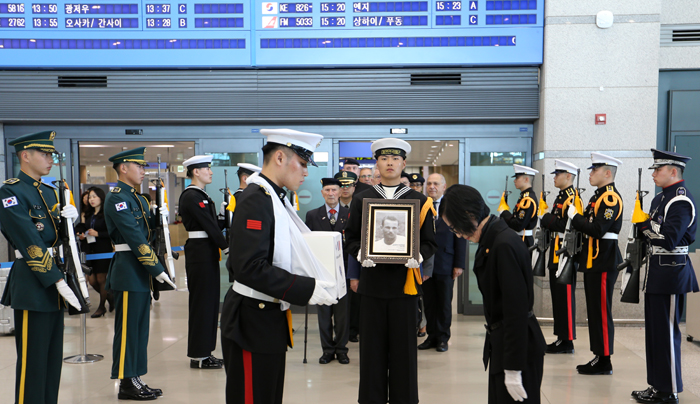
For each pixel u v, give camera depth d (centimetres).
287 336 208
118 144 650
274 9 582
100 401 355
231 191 629
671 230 328
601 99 561
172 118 604
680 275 335
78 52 586
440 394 368
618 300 567
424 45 580
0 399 365
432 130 620
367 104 598
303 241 199
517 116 590
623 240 560
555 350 470
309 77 596
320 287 190
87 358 452
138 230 362
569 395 364
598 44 559
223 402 354
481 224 218
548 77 566
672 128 579
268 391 201
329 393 367
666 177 345
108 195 367
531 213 501
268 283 183
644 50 554
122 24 585
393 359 304
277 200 198
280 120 604
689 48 570
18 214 285
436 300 483
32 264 285
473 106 592
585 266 412
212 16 584
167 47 587
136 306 364
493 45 575
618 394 366
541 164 579
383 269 302
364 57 583
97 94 600
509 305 203
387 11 579
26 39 584
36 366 296
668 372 339
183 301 710
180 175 781
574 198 449
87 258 602
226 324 200
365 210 302
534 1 569
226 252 427
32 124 625
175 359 456
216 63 588
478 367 430
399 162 321
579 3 560
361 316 310
